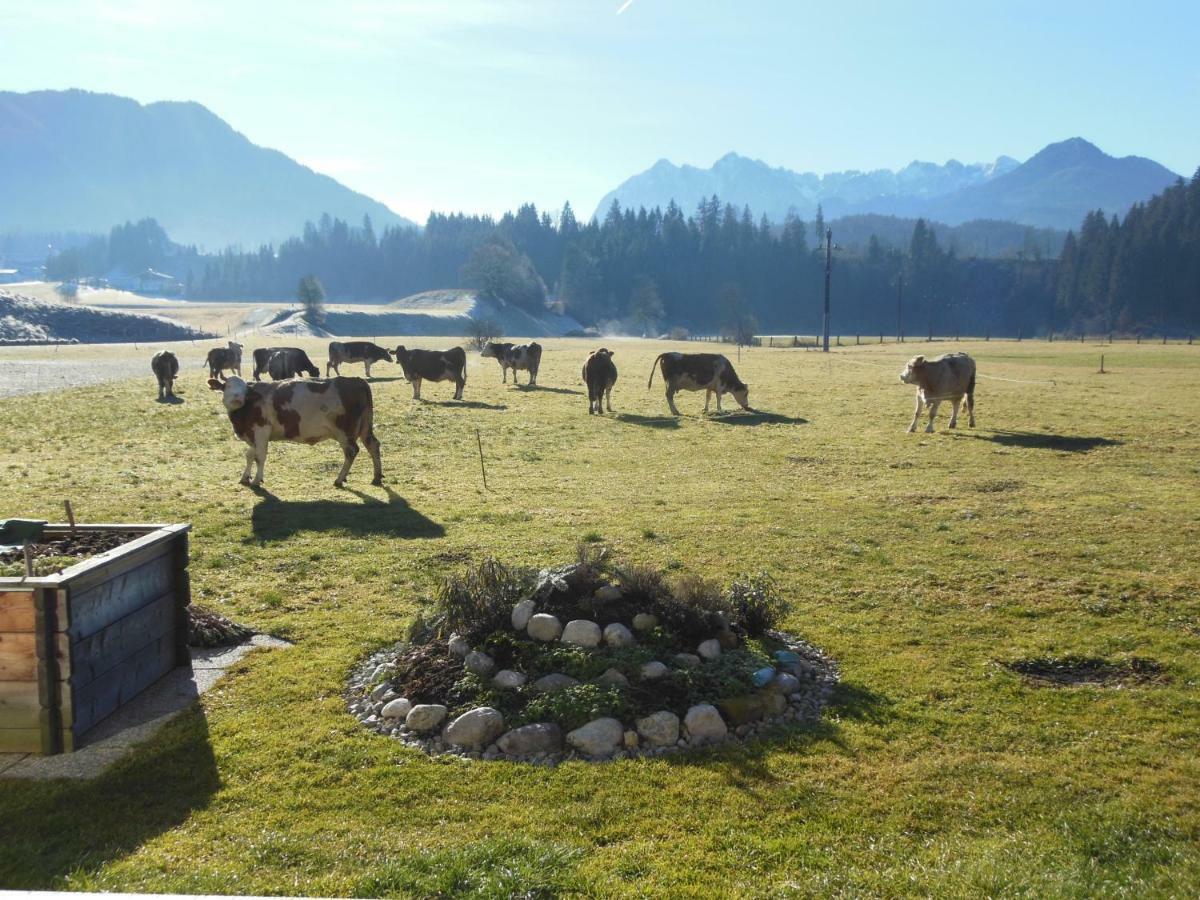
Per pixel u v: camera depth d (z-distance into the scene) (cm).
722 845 596
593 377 3078
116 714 800
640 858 580
